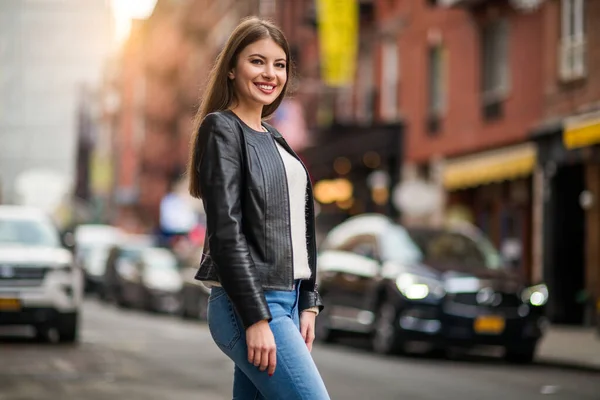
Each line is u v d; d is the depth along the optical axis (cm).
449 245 1725
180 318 2873
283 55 411
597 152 2227
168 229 6650
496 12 2688
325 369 1440
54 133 14688
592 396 1180
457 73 2923
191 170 408
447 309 1584
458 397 1149
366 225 1836
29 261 1703
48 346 1711
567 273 2395
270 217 385
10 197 14600
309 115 3959
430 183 3105
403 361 1598
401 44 3297
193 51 6894
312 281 412
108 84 10775
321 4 3216
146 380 1255
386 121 3291
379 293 1677
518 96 2594
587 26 2284
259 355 365
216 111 400
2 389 1138
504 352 1648
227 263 366
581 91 2306
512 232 2677
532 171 2495
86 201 11075
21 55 14725
